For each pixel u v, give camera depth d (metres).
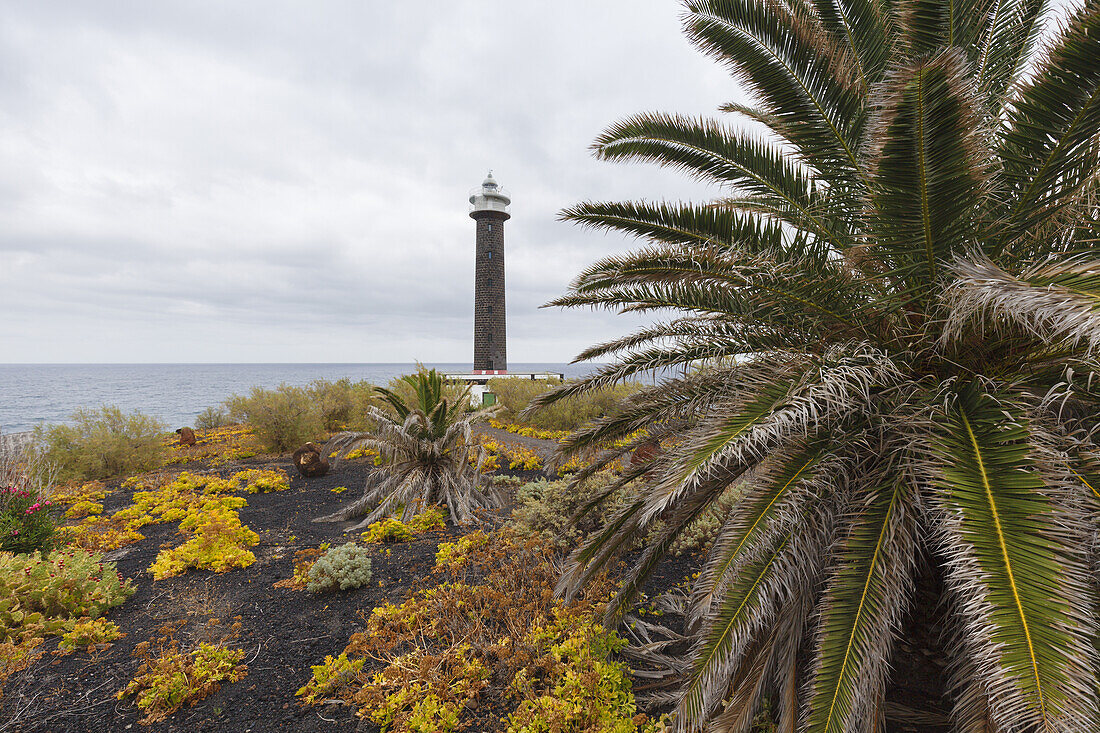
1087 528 1.76
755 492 2.28
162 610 4.56
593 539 3.15
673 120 3.32
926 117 1.77
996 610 1.60
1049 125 2.02
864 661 1.90
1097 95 1.86
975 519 1.80
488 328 36.72
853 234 2.82
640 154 3.71
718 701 2.52
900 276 2.44
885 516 2.18
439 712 2.99
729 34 2.72
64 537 6.04
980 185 1.97
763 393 2.37
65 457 9.60
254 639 4.06
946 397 2.24
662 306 3.21
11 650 3.62
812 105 2.69
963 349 2.39
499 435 14.43
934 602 2.53
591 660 3.37
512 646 3.64
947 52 1.63
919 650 2.56
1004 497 1.83
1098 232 2.24
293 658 3.79
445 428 7.70
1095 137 1.99
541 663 3.39
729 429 2.22
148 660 3.60
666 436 3.50
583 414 14.98
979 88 2.53
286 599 4.74
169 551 5.69
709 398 3.09
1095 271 1.56
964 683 2.22
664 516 3.39
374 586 4.94
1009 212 2.33
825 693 1.90
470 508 7.20
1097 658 1.50
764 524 2.12
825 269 2.68
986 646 1.57
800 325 2.91
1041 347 2.26
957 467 1.97
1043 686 1.45
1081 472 2.00
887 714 2.55
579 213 3.27
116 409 10.74
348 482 9.78
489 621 4.10
